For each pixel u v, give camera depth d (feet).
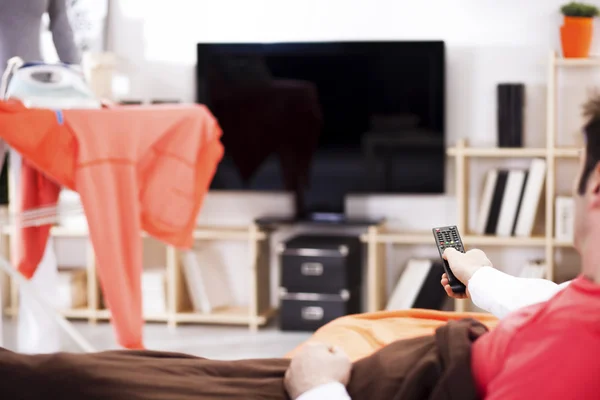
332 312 14.33
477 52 14.84
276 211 15.71
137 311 9.85
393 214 15.38
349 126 14.98
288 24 15.30
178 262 15.20
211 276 15.49
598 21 14.47
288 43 15.02
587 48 13.84
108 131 9.56
